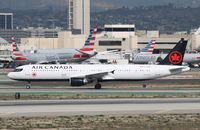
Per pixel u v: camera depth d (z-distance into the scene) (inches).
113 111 6058.1
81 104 6717.5
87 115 5748.0
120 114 5826.8
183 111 6067.9
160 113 5905.5
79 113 5900.6
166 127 5039.4
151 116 5679.1
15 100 7224.4
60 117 5590.6
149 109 6235.2
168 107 6417.3
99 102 6943.9
